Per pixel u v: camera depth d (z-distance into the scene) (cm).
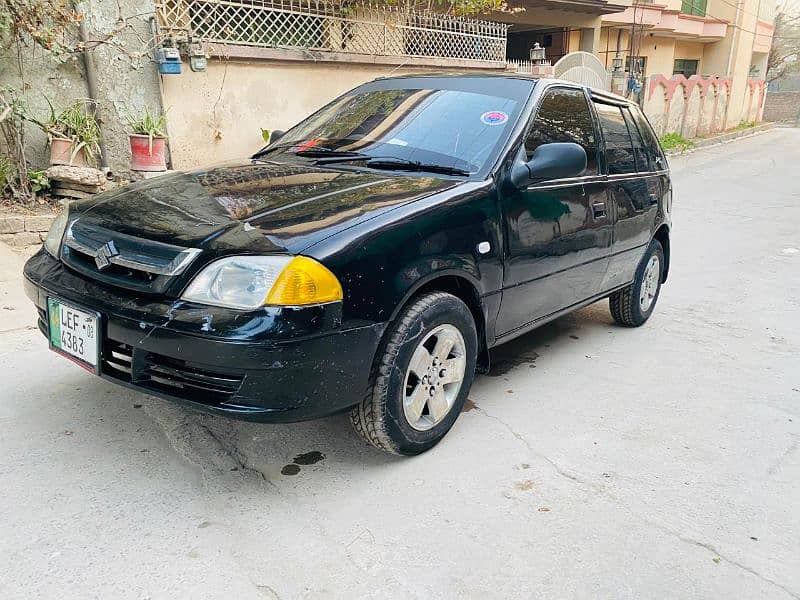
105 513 255
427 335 290
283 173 331
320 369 248
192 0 760
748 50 2594
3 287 490
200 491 273
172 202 287
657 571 242
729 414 371
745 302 590
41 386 352
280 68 856
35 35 617
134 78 723
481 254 312
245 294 238
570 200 379
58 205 647
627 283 482
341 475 291
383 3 959
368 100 407
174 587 220
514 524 264
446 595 224
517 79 388
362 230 261
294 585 224
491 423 347
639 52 2011
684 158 1764
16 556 229
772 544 261
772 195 1206
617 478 301
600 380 411
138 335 246
